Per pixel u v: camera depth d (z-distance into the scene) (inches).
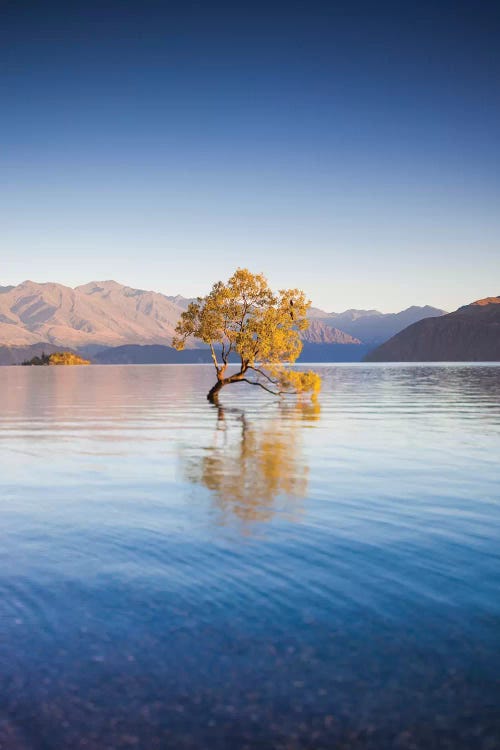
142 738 185.3
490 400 1795.0
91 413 1381.6
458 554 355.9
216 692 208.5
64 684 213.6
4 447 816.9
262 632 252.2
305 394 2174.0
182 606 279.0
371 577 317.4
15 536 395.2
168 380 3873.0
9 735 186.7
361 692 208.2
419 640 245.1
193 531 402.6
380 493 520.1
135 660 229.5
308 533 397.1
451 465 665.0
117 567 333.1
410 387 2709.2
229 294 1520.7
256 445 827.4
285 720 193.2
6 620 264.5
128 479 586.2
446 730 188.1
